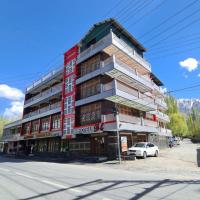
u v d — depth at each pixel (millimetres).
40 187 9289
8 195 7855
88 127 28281
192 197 7609
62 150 36281
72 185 9734
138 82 31906
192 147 47500
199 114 107188
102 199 7254
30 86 51938
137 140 33062
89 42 34438
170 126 66750
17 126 57188
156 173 15219
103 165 21422
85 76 31188
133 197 7566
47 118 41719
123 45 30328
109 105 28453
